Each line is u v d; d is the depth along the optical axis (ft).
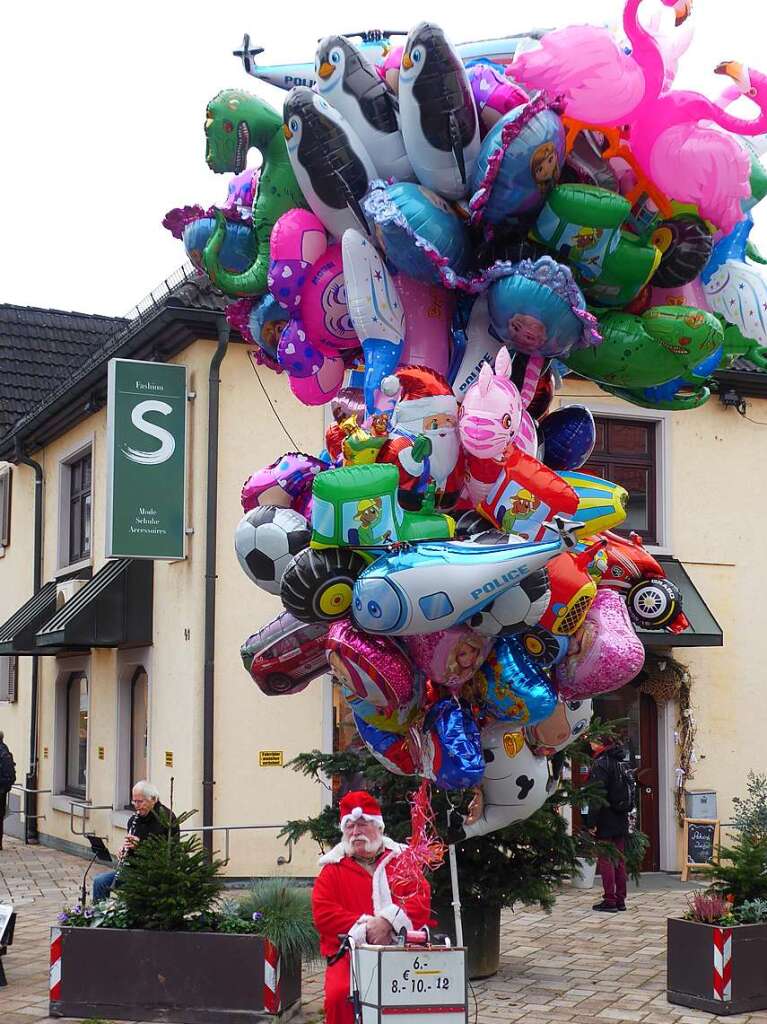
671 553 54.24
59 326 78.95
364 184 20.04
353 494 18.34
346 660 19.08
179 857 29.17
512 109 19.12
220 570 48.01
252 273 22.43
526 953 36.17
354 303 20.08
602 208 18.99
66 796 63.16
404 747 20.67
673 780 53.21
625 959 35.35
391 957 19.12
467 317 20.83
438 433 19.11
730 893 31.04
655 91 19.19
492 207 19.38
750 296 21.68
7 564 76.43
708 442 55.57
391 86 20.11
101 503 58.65
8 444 70.90
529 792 20.40
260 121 21.42
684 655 54.08
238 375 48.98
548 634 19.51
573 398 53.16
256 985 27.66
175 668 49.42
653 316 20.48
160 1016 27.99
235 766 47.37
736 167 19.48
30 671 69.51
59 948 28.66
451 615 17.99
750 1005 29.22
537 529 18.95
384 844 21.29
